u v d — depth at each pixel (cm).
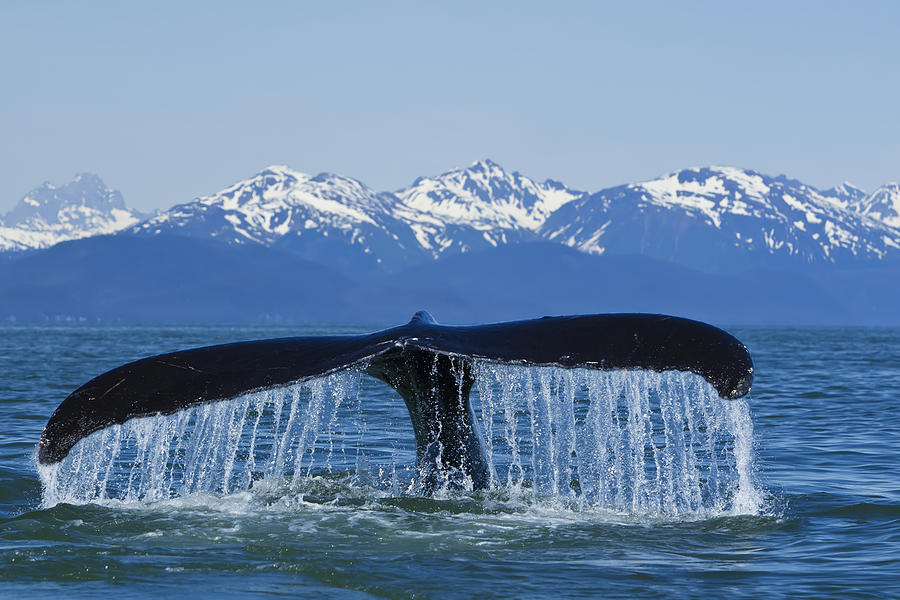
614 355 1928
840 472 3312
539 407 4834
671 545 2108
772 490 2892
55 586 1792
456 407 2312
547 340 2002
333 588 1788
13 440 3972
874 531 2334
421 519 2231
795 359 12250
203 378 2017
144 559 1947
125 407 1967
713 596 1777
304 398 5744
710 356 1872
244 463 3216
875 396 6444
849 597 1783
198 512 2319
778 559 2041
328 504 2398
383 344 2045
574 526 2216
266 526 2188
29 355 12288
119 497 2655
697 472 3034
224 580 1827
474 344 2027
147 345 17475
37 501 2658
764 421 4959
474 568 1898
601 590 1788
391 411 5041
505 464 3142
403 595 1752
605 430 2764
